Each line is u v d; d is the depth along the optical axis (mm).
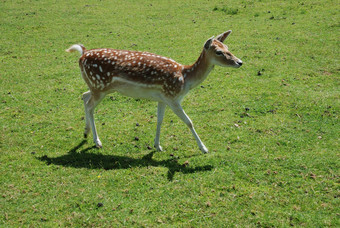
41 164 5223
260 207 4184
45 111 7062
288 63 8969
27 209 4281
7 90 8039
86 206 4312
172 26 12859
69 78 8742
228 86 7906
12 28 12922
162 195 4461
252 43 10523
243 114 6629
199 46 10617
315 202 4219
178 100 5293
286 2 14766
